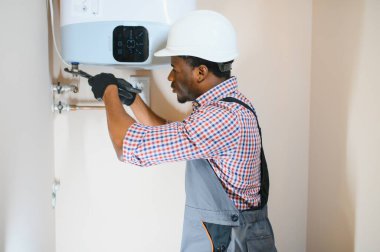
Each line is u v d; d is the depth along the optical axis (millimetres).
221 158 1050
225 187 1082
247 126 1048
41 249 1160
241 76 1448
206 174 1083
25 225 978
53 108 1312
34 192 1062
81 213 1403
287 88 1486
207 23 1059
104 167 1397
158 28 1129
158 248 1464
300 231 1566
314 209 1505
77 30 1124
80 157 1378
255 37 1440
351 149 1267
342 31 1307
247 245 1069
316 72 1465
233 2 1413
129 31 1116
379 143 1124
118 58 1129
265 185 1169
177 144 981
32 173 1037
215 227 1065
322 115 1436
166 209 1452
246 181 1082
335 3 1342
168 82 1403
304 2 1462
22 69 938
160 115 1410
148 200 1440
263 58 1455
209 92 1083
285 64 1474
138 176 1425
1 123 781
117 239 1437
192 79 1090
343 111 1310
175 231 1464
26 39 972
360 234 1223
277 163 1519
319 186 1467
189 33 1055
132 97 1230
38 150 1105
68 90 1290
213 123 987
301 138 1524
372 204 1161
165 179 1439
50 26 1273
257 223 1102
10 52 845
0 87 773
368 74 1175
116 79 1121
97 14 1111
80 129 1367
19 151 916
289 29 1460
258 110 1477
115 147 1021
